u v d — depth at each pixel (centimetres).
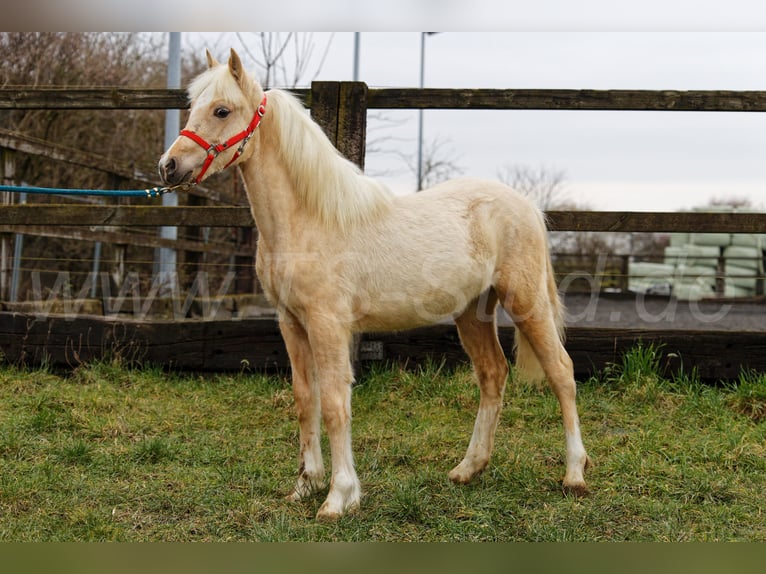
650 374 521
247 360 561
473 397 504
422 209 366
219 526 324
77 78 1327
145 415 480
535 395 515
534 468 396
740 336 530
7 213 547
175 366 566
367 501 350
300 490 358
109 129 1338
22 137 652
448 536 314
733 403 489
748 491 361
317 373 359
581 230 513
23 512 334
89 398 496
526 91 516
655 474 380
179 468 393
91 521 322
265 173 346
